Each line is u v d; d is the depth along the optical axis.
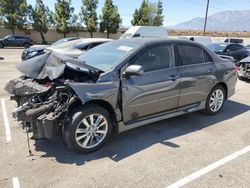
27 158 3.75
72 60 4.05
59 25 41.16
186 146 4.22
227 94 5.91
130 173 3.43
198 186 3.19
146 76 4.26
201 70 5.10
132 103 4.17
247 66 9.76
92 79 3.91
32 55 12.50
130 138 4.48
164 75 4.48
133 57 4.17
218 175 3.42
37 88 3.88
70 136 3.70
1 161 3.66
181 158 3.83
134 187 3.15
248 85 9.30
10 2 38.75
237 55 13.40
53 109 3.67
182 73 4.75
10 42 29.88
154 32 21.44
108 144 4.24
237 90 8.45
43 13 40.75
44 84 4.01
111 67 4.05
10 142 4.23
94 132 3.93
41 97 3.85
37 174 3.37
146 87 4.25
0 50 25.11
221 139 4.52
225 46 13.44
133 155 3.90
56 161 3.69
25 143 4.21
